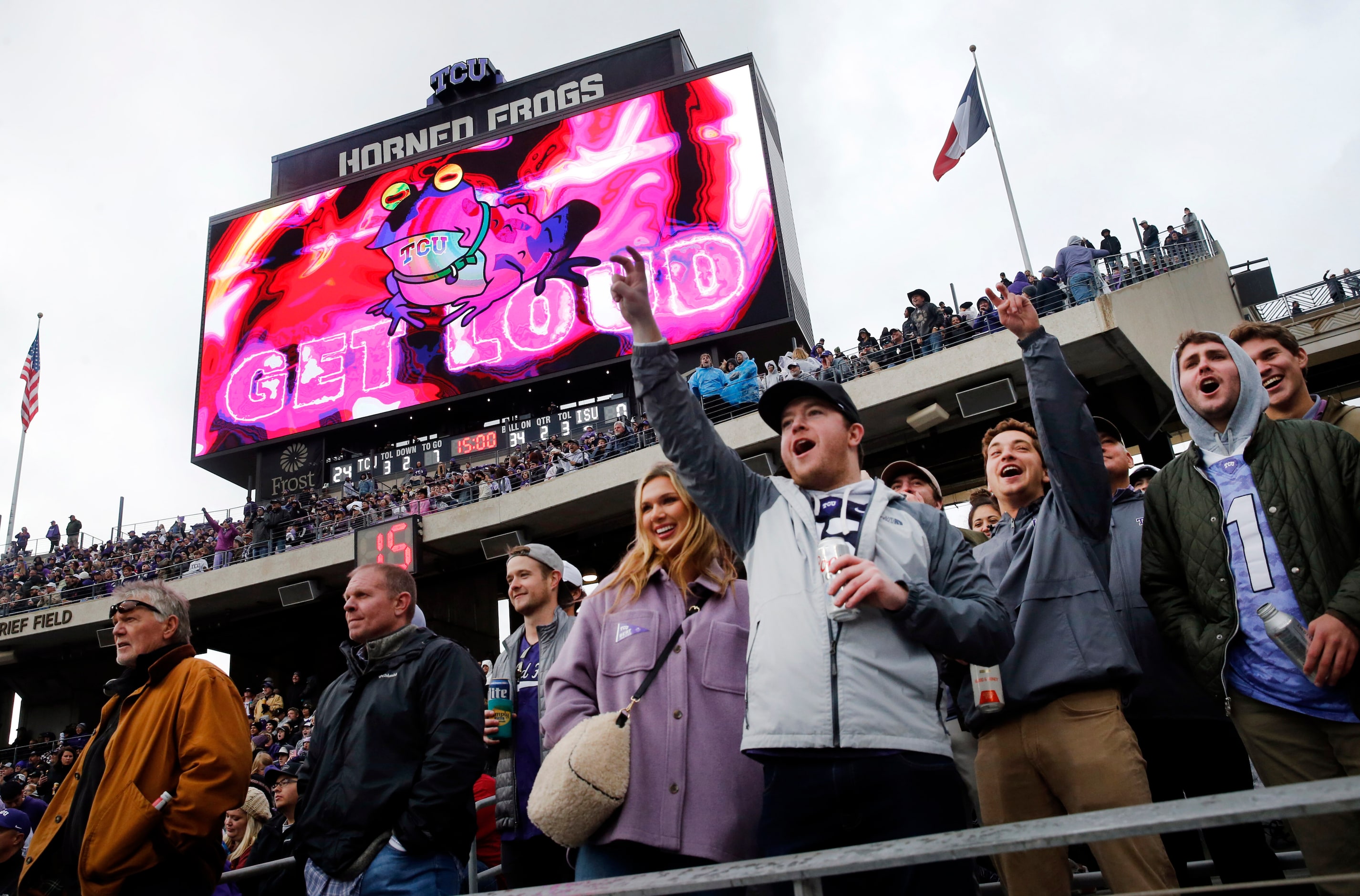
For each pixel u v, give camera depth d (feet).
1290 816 3.59
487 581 70.13
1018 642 9.38
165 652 10.59
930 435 52.13
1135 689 10.53
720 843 7.43
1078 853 12.94
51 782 42.16
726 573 8.87
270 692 58.75
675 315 63.05
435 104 83.97
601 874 7.48
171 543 77.10
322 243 73.77
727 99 67.82
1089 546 9.53
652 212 66.39
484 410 70.18
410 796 9.48
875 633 7.05
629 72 78.07
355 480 69.62
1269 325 11.23
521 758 12.00
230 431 70.49
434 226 71.46
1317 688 8.00
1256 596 8.52
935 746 6.82
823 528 7.72
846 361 52.16
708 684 8.11
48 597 72.13
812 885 4.45
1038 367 9.55
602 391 67.82
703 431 8.25
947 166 53.57
